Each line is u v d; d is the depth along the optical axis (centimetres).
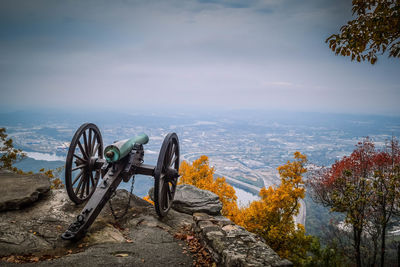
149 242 412
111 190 446
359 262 1084
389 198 872
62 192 563
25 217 437
